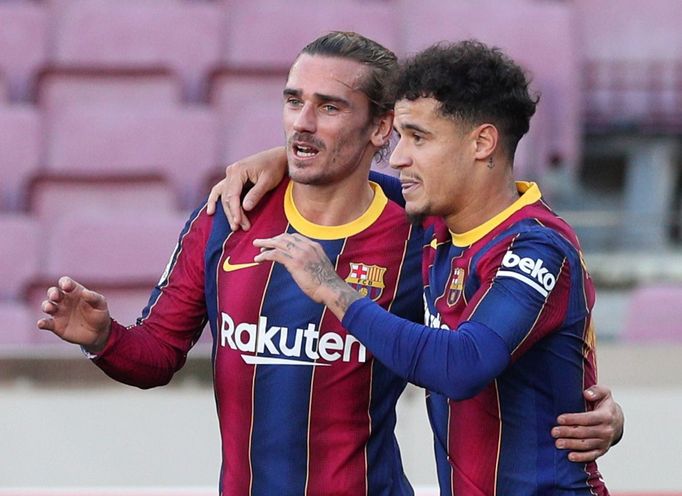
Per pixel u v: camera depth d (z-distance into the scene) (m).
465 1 24.56
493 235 7.82
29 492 13.02
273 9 23.86
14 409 16.00
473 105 7.59
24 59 23.42
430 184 7.74
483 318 7.39
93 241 20.53
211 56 23.52
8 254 20.48
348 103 8.41
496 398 7.81
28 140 22.02
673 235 23.62
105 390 16.23
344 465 8.59
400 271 8.74
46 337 19.52
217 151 22.06
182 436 15.63
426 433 15.03
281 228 8.78
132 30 23.67
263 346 8.56
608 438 7.89
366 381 8.56
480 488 7.91
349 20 23.70
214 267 8.75
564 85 23.19
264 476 8.62
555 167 23.61
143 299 20.42
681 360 16.61
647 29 24.66
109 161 22.02
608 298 21.95
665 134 24.39
